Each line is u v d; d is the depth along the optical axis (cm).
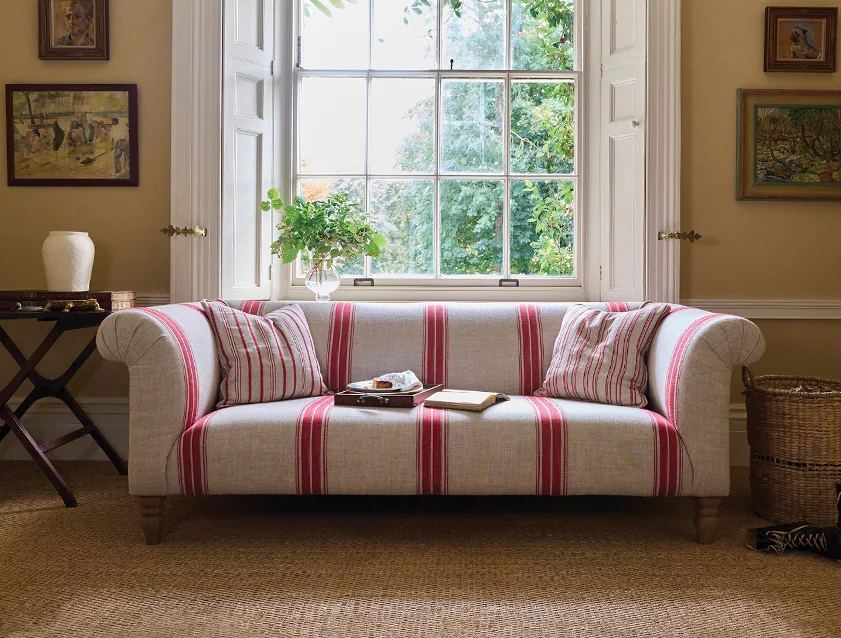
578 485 245
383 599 203
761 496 279
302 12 396
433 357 311
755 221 371
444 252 396
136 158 369
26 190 372
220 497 306
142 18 369
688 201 370
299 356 293
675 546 246
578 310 309
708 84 368
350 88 395
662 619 191
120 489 317
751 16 368
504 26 395
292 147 392
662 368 267
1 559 232
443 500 304
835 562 232
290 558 234
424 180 395
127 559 233
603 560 233
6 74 371
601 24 384
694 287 371
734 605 200
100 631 183
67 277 334
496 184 395
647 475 243
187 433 245
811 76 369
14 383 301
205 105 357
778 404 271
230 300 327
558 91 394
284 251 346
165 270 372
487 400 263
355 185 396
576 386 282
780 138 367
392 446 246
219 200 359
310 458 245
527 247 397
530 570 225
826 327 371
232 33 365
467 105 395
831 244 371
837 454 262
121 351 243
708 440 243
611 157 379
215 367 281
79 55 368
